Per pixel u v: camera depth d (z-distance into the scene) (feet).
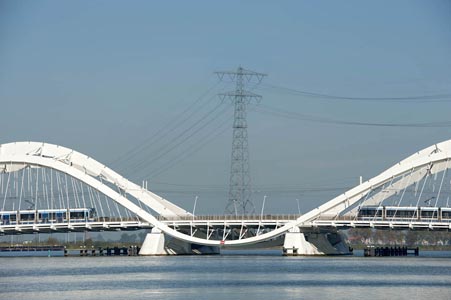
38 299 454.81
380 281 546.67
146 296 465.47
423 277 579.48
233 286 515.50
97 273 627.46
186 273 617.21
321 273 614.34
